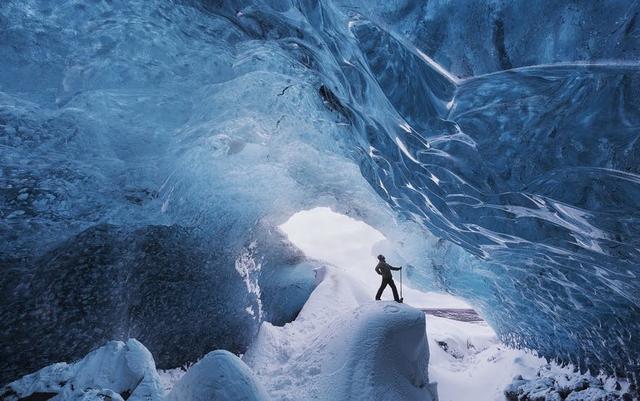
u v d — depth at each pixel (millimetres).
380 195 9977
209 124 7887
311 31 6348
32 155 6605
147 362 5594
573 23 3967
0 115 6297
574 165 4875
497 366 12141
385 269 9219
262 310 12555
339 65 6473
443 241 12023
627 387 8953
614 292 7656
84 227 7117
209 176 8797
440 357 13289
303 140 9227
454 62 4852
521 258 8508
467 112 5191
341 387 6820
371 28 5352
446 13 4633
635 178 4512
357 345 7250
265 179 10086
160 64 6957
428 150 6109
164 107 7316
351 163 10375
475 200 6641
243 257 11820
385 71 5668
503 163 5434
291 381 7371
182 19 6914
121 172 7469
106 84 6777
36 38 6199
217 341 9852
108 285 7348
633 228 5312
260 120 8250
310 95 7758
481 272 11227
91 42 6508
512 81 4617
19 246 6461
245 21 6871
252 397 5090
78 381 5445
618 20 3746
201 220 9234
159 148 7684
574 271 7758
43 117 6574
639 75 3900
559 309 9695
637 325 8031
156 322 8562
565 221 5914
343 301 12047
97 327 7180
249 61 7242
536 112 4734
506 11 4250
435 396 7906
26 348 6430
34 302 6496
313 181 11273
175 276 8836
